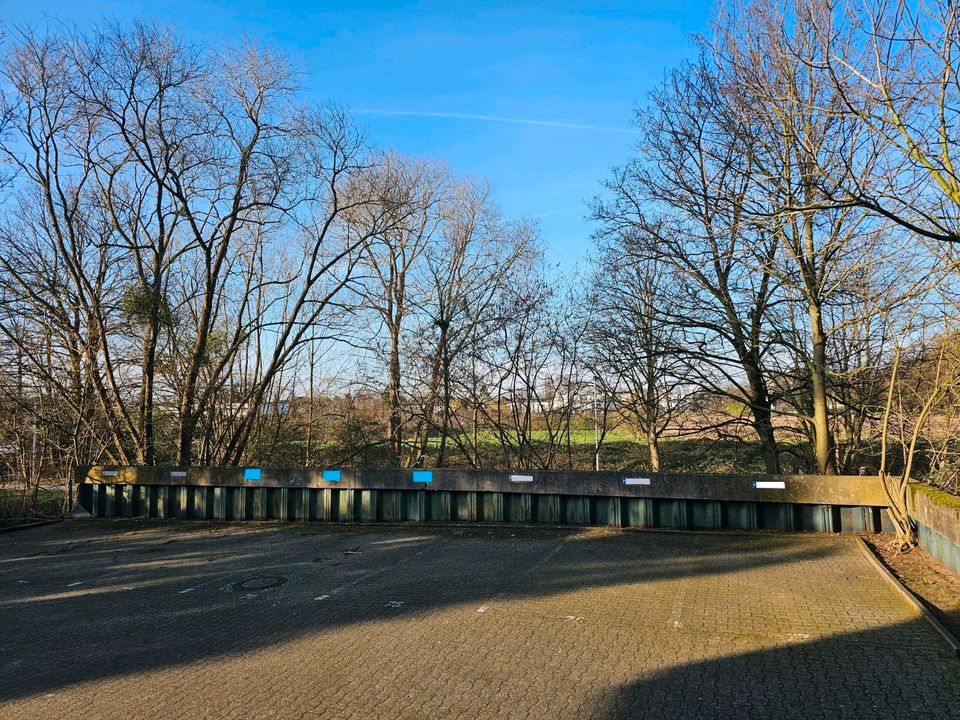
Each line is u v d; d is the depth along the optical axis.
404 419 19.02
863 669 4.64
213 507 13.02
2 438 16.67
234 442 19.03
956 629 5.38
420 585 7.33
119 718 4.12
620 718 3.96
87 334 17.38
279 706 4.23
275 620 6.14
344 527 11.60
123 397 18.39
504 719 3.97
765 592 6.72
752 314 15.39
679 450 20.89
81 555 9.80
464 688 4.45
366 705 4.21
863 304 13.30
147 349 17.22
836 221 12.54
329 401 22.30
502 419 18.20
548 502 11.28
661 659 4.90
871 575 7.30
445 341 18.66
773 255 14.12
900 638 5.23
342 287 19.36
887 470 14.08
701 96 14.86
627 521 10.87
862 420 14.40
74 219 17.48
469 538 10.20
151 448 17.11
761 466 19.06
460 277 21.67
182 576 8.15
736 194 11.31
